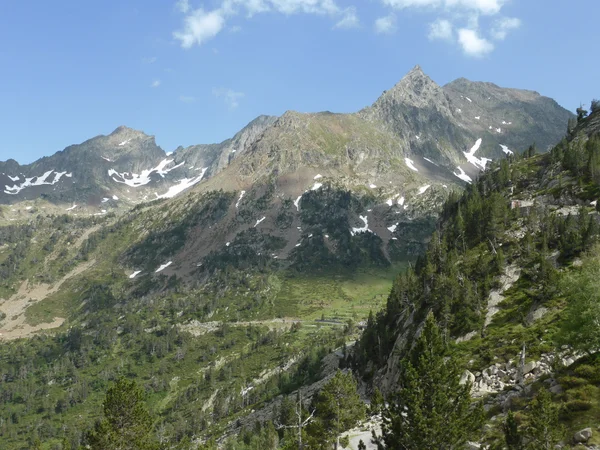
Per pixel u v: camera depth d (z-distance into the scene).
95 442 50.06
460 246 134.75
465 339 88.81
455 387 45.22
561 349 57.78
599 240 96.31
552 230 112.81
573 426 42.50
